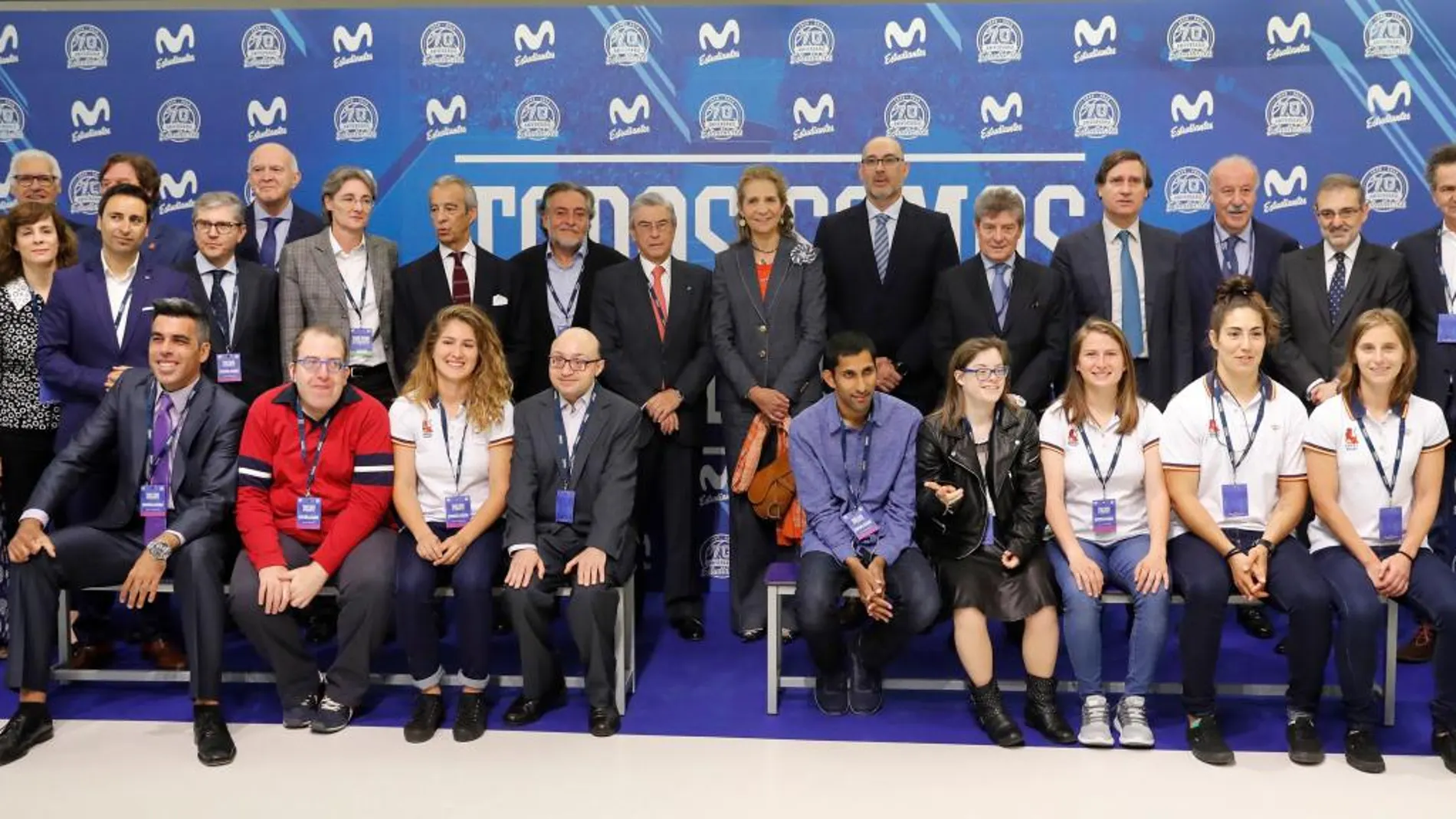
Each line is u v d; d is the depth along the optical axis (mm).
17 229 4426
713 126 5441
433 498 4031
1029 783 3432
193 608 3746
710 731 3836
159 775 3492
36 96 5523
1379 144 5215
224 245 4547
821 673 3992
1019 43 5320
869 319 4910
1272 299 4664
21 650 3791
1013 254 4738
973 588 3781
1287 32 5211
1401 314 4535
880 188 4906
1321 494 3820
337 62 5477
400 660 4496
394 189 5531
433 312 4742
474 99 5477
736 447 4773
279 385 4723
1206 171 5301
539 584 3865
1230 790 3381
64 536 3867
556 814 3242
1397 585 3662
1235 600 3871
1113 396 3939
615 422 4066
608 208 5508
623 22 5418
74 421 4324
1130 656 3773
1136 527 3939
